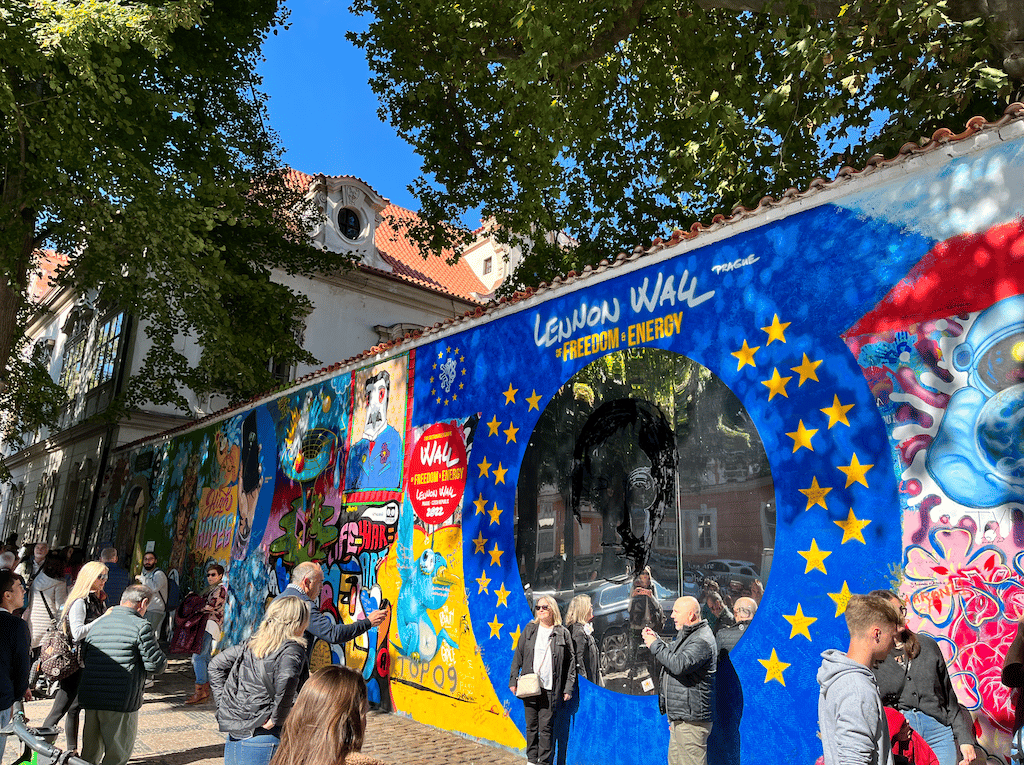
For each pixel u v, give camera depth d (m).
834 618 4.75
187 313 14.94
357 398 10.86
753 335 5.64
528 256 16.86
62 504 24.41
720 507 5.65
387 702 8.91
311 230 21.27
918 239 4.72
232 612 13.13
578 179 15.77
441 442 8.88
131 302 14.73
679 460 6.05
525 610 7.29
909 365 4.64
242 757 3.82
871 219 5.01
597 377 7.02
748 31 10.75
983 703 3.98
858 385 4.89
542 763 5.81
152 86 14.81
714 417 5.84
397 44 14.44
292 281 23.69
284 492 12.28
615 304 6.96
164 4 11.76
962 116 9.09
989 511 4.12
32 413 21.66
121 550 18.86
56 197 12.16
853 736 2.71
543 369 7.66
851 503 4.79
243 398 18.75
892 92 8.91
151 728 7.77
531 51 9.44
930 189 4.71
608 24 9.48
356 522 10.20
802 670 4.86
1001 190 4.36
